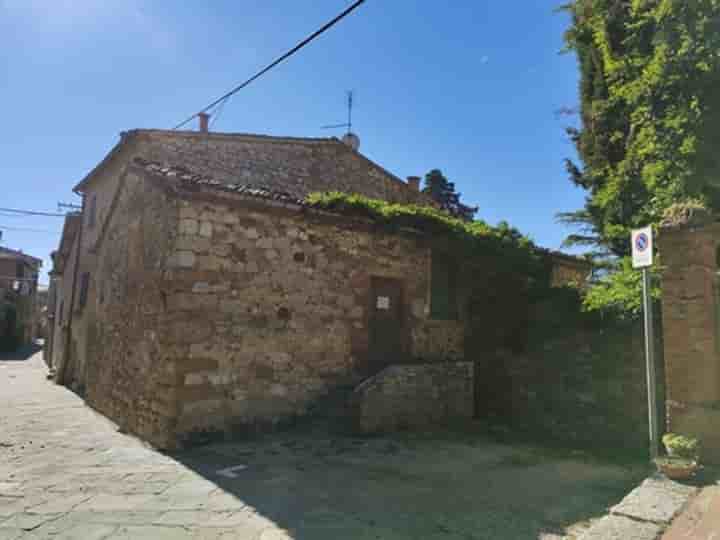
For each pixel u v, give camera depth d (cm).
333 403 787
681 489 414
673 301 536
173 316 668
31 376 1722
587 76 1314
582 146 1315
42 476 534
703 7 793
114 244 1016
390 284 935
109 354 952
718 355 509
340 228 858
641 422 725
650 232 524
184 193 686
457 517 429
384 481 530
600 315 783
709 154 801
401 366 809
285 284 777
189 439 659
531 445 738
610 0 1175
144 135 1129
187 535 381
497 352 967
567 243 1407
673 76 838
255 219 755
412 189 1595
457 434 797
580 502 474
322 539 377
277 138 1310
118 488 494
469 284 1038
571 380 831
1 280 3216
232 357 710
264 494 479
